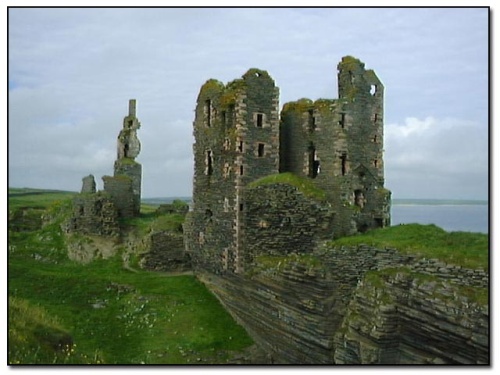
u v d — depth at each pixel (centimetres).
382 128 3569
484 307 1958
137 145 6366
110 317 3528
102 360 2745
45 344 2250
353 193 3400
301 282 2842
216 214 3847
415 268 2373
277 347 3009
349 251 2766
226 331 3334
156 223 4831
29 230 6544
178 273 4447
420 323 2172
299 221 3234
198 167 4166
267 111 3650
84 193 5450
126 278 4256
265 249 3356
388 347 2239
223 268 3716
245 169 3544
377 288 2339
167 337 3219
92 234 5219
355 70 3484
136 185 6159
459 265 2183
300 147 3703
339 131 3375
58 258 4988
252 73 3609
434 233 2741
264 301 3148
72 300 3806
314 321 2727
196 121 4191
